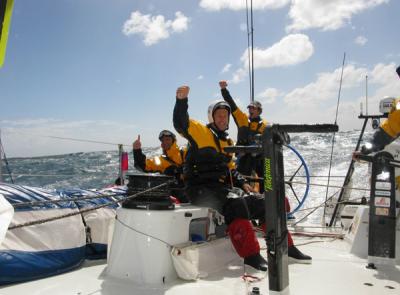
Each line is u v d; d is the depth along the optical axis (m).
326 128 1.33
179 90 2.55
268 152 1.36
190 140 2.76
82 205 2.66
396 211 2.61
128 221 2.24
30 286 2.10
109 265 2.32
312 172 11.02
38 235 2.28
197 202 2.70
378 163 2.47
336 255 2.82
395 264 2.54
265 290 2.06
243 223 2.50
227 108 2.86
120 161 4.45
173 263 2.21
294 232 3.66
